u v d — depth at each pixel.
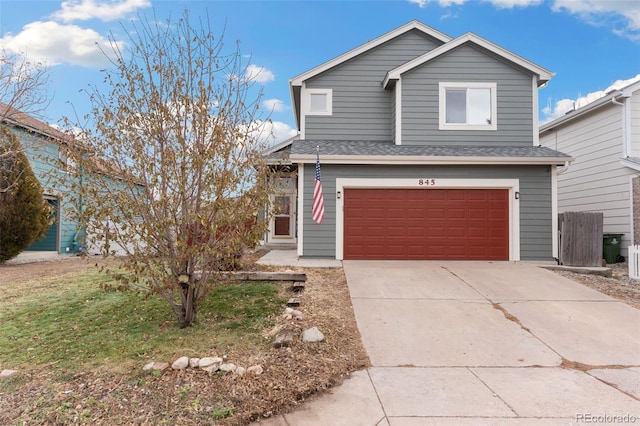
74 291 7.09
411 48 12.80
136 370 3.93
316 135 12.56
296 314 5.52
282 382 3.72
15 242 11.42
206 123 4.92
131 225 4.59
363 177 10.46
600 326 5.45
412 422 3.09
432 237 10.45
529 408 3.30
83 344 4.64
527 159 10.12
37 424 3.09
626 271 10.20
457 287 7.35
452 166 10.47
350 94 12.66
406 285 7.46
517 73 11.65
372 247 10.45
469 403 3.39
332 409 3.31
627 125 11.99
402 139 11.62
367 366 4.20
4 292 7.18
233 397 3.46
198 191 4.82
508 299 6.64
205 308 5.88
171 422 3.10
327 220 10.46
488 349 4.66
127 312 5.79
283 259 10.36
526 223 10.40
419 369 4.13
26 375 3.89
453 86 11.65
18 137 11.14
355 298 6.59
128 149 4.73
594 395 3.55
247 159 5.14
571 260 9.88
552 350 4.64
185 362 3.98
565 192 14.88
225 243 4.96
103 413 3.21
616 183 12.34
